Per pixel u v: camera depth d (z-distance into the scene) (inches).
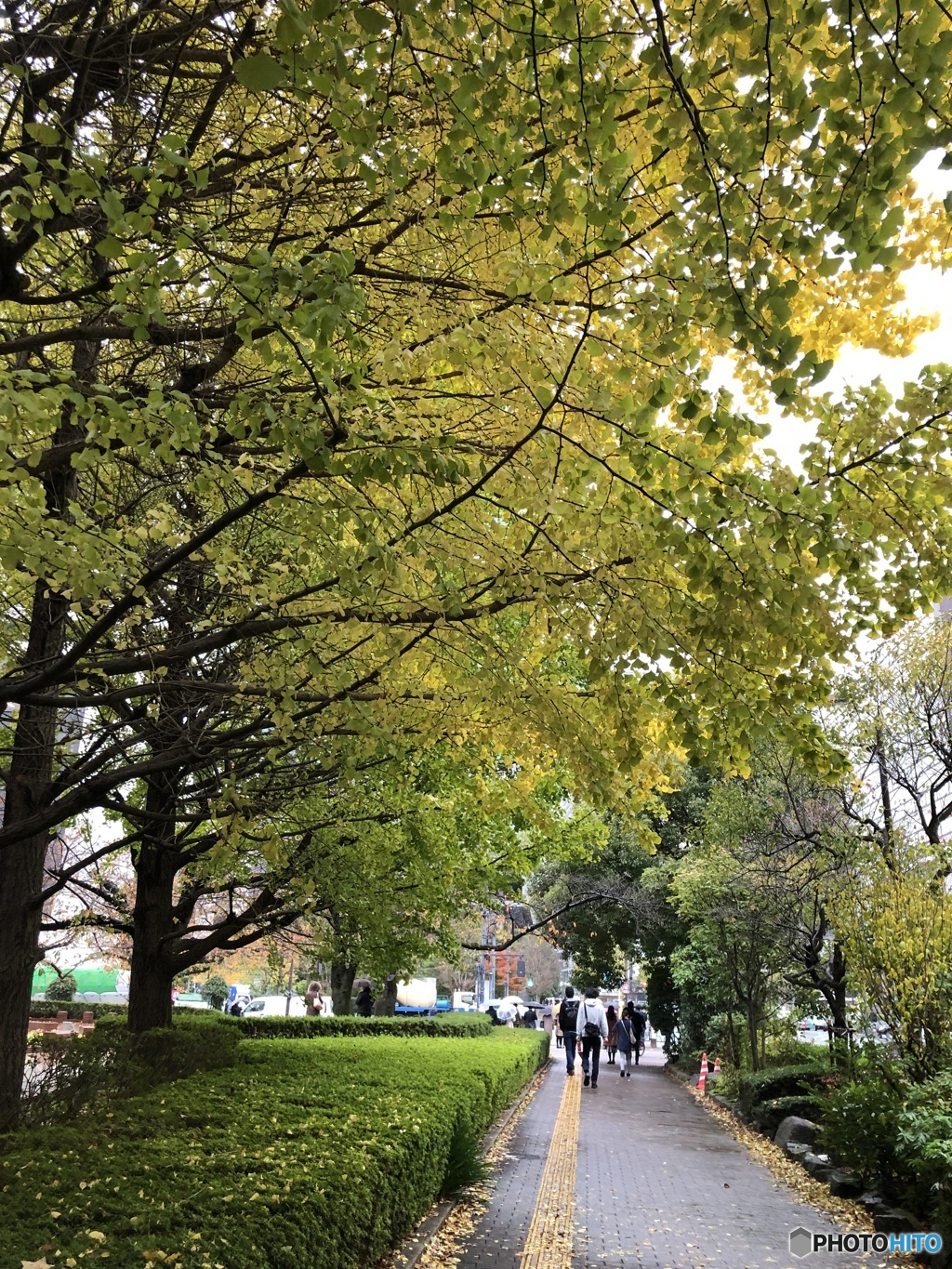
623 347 128.9
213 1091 287.0
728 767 169.2
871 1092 335.0
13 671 178.1
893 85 97.0
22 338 141.2
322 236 146.5
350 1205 187.5
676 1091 714.2
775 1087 514.9
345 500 138.3
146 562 185.0
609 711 167.3
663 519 133.4
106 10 133.1
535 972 2481.5
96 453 127.7
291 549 210.1
